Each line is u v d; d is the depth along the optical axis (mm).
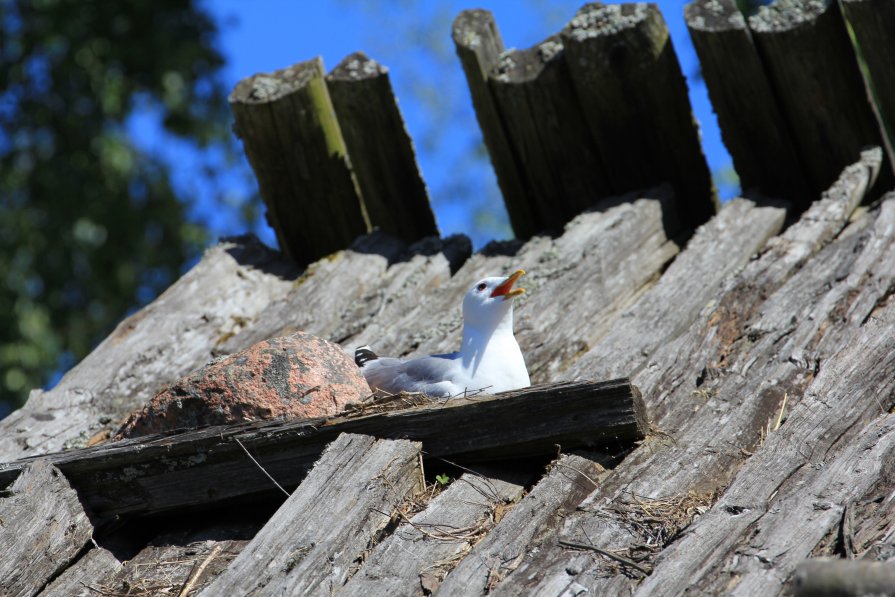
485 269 11133
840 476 6348
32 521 7020
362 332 10438
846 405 7191
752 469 6594
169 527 7391
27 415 9344
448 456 7039
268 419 7566
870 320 8172
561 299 9859
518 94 11406
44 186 22906
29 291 22500
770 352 8156
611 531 6219
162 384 9945
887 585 4430
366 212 12344
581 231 10930
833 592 4512
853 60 10867
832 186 10578
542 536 6277
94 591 6793
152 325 10695
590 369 8594
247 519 7250
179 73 22984
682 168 11578
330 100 11852
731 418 7324
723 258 10023
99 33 23016
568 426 6883
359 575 6105
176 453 7219
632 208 11109
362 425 7078
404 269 11492
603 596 5699
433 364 8438
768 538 5875
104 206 22875
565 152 11586
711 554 5828
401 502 6715
